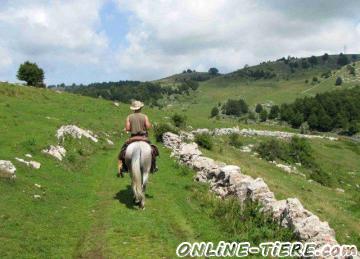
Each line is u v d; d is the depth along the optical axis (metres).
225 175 23.03
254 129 120.25
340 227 21.75
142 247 14.37
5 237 14.34
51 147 28.34
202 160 28.52
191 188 23.48
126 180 24.84
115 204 19.20
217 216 18.30
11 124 33.72
